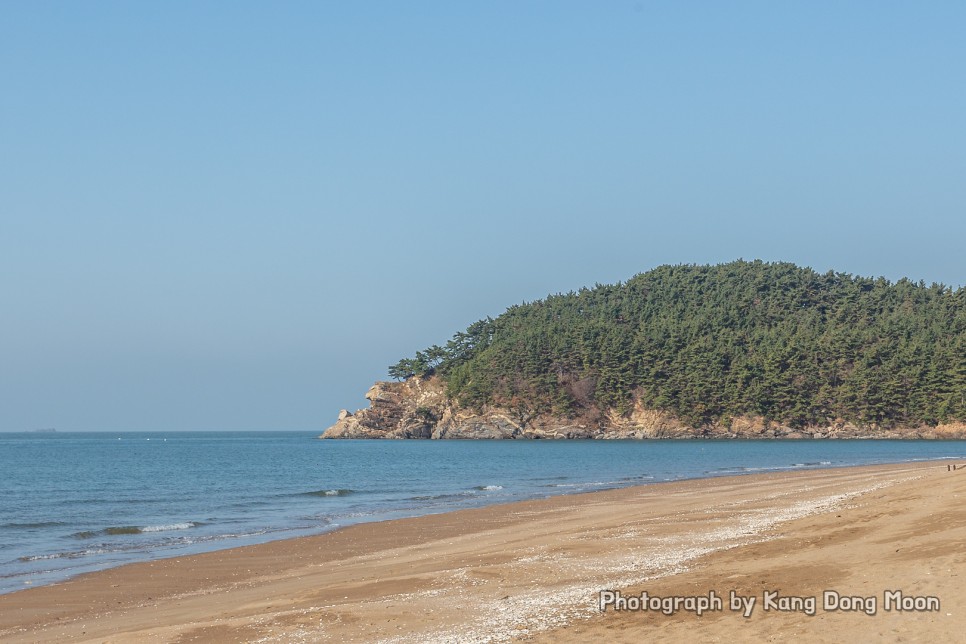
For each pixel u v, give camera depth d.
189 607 21.78
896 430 180.88
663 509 39.94
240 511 49.91
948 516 24.02
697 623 15.52
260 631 17.48
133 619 20.58
